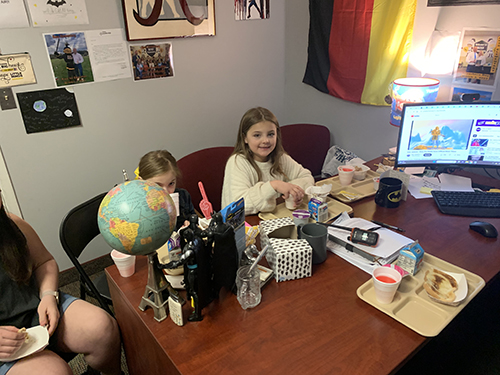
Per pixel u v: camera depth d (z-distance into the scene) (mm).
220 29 2672
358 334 913
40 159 2178
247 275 1022
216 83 2785
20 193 2166
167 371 923
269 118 1694
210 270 999
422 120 1721
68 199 2342
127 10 2215
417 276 1127
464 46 2029
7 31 1905
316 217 1425
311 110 3070
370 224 1398
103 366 1297
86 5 2092
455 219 1480
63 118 2184
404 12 2244
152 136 2580
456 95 2143
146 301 1005
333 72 2742
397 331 921
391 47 2359
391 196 1566
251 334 923
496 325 1899
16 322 1234
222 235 958
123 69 2316
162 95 2535
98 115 2307
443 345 1781
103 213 855
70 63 2123
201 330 943
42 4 1956
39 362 1129
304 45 2939
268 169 1810
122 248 857
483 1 1894
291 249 1105
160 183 1654
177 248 1126
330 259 1234
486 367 1655
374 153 2707
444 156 1774
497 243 1309
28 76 2014
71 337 1262
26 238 1354
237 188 1675
